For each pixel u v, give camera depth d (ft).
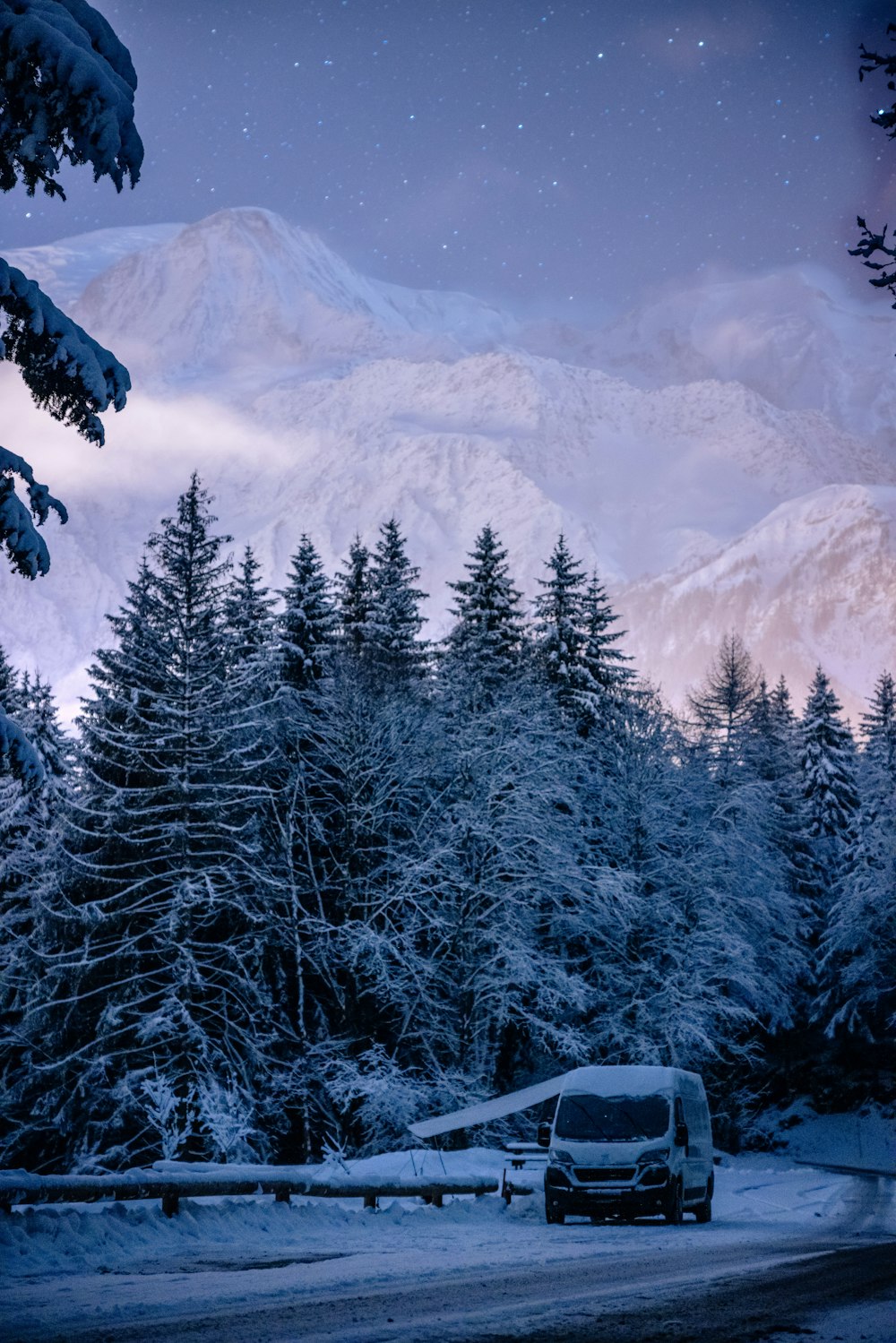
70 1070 109.91
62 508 43.21
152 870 114.62
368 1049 124.26
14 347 42.16
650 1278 38.73
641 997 143.02
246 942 117.08
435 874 126.52
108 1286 35.58
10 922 119.44
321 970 124.57
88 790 118.01
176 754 118.01
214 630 126.00
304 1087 116.98
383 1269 40.91
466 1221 63.41
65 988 114.01
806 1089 211.00
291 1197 62.13
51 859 115.96
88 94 36.55
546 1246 50.01
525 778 136.87
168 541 123.75
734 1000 165.37
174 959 111.65
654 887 150.41
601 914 137.59
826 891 211.00
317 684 143.74
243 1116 102.99
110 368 42.50
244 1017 114.11
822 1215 79.15
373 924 129.08
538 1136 66.28
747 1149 200.13
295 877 130.31
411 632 175.32
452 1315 30.68
